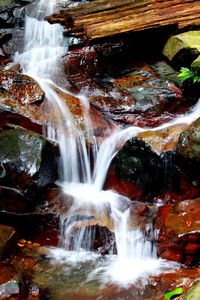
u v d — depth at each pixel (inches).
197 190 259.9
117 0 330.0
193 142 256.5
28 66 331.0
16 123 283.6
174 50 304.2
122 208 264.4
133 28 307.6
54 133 281.0
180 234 236.8
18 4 384.8
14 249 249.0
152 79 302.8
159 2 323.6
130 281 238.4
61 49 350.0
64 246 254.2
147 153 266.4
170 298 227.0
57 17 328.5
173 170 263.1
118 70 313.6
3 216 257.8
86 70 314.8
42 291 232.8
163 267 241.8
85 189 275.9
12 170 257.8
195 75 283.1
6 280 228.2
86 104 293.4
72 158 279.9
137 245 248.7
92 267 245.4
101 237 252.5
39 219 256.8
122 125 285.6
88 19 317.1
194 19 311.7
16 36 365.4
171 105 289.9
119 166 271.3
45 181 265.4
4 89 292.4
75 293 235.1
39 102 289.9
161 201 266.5
